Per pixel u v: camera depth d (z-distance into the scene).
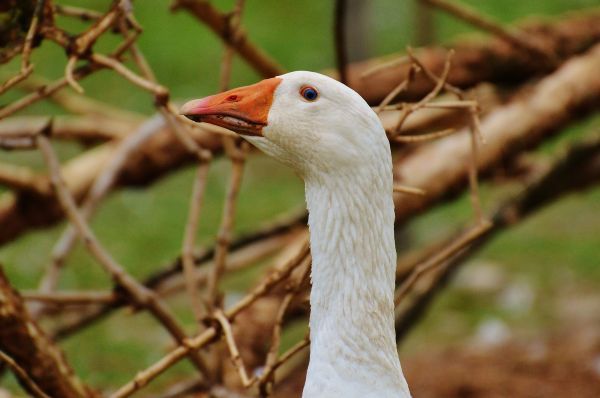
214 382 7.55
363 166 5.32
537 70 10.49
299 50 21.23
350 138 5.30
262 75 9.23
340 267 5.42
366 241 5.38
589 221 16.72
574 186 10.47
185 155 10.10
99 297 7.48
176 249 15.62
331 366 5.42
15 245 15.27
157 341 12.63
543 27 10.88
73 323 9.23
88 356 12.01
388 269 5.44
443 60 10.13
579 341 12.63
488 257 15.66
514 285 14.74
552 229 16.52
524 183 10.85
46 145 7.91
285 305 6.46
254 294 6.47
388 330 5.48
